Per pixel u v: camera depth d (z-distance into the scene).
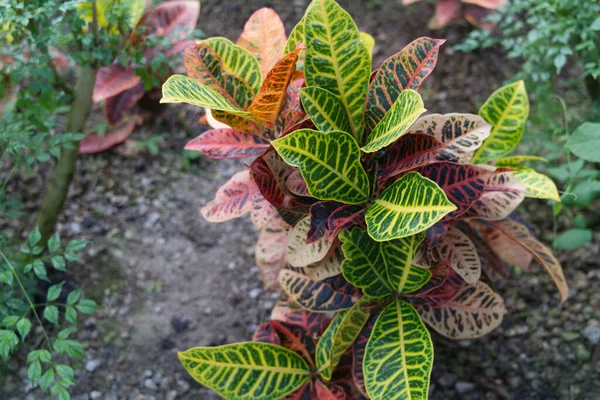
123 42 1.25
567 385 1.18
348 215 0.88
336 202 0.90
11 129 1.14
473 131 0.90
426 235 0.89
